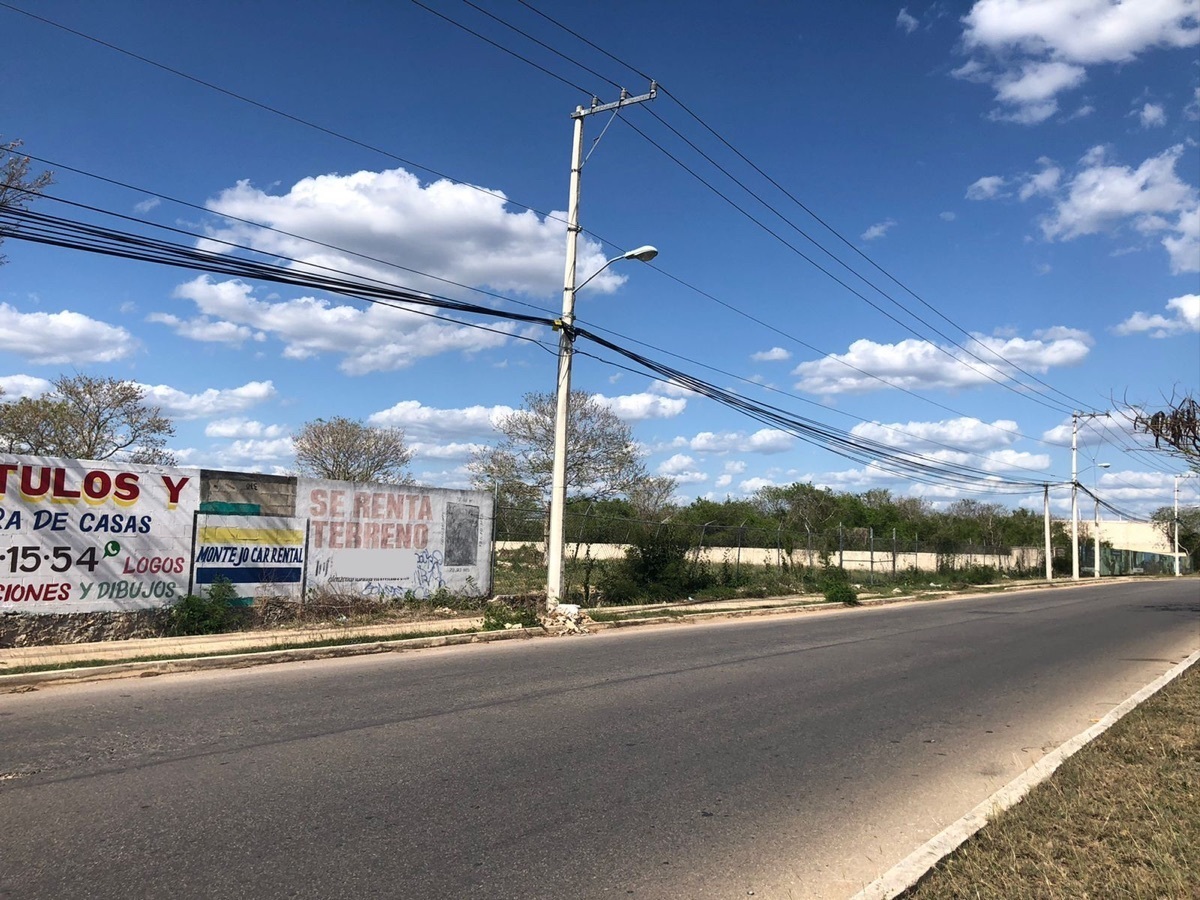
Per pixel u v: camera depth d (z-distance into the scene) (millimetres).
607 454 36594
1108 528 97500
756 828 5410
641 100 16797
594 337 17484
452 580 18500
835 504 68938
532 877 4520
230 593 14719
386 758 6656
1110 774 6352
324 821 5234
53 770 6152
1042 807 5570
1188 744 7312
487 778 6230
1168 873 4453
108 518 13352
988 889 4297
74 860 4527
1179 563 77438
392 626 15000
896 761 7148
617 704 9031
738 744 7516
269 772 6211
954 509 85875
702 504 60531
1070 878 4426
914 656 13609
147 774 6090
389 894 4238
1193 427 18016
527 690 9680
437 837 5039
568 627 15906
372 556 17047
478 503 19156
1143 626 19422
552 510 17094
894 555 38594
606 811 5617
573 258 17344
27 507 12562
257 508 15250
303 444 37625
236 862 4566
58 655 11062
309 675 10461
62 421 25172
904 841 5277
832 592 25375
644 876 4598
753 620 19984
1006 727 8547
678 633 16375
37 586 12609
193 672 10594
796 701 9570
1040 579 50031
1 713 8039
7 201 13789
